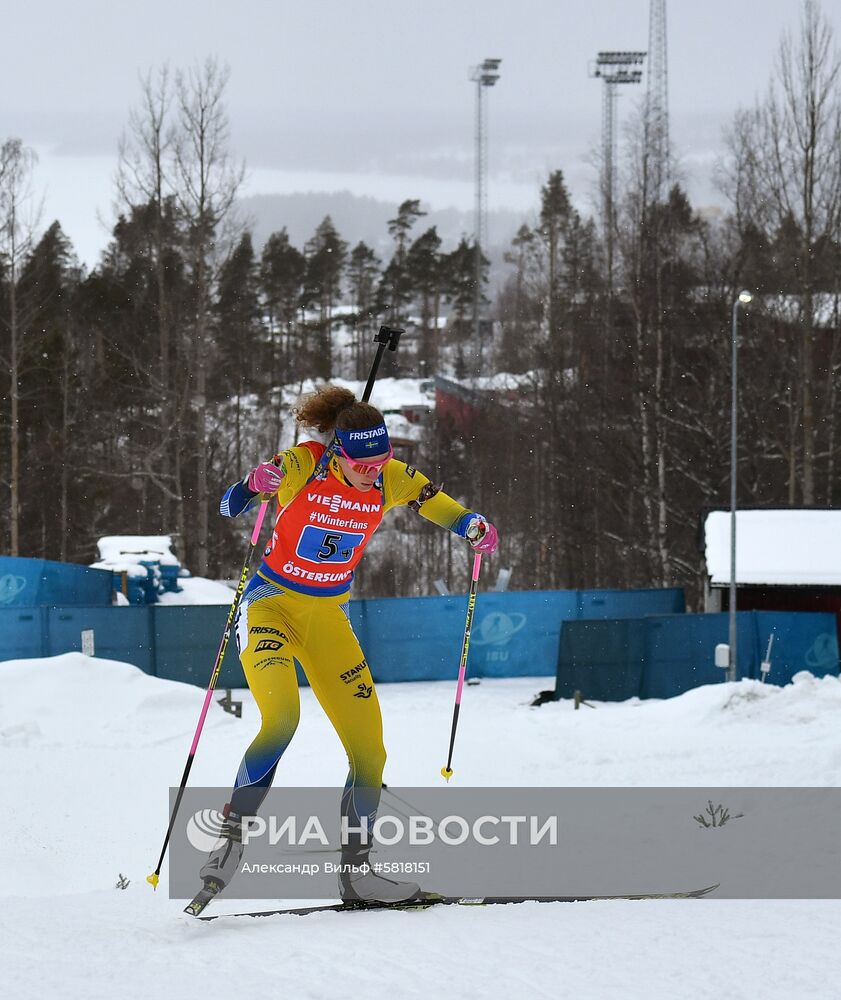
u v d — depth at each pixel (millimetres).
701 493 34375
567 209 68312
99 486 43312
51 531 42938
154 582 27625
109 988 2967
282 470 4410
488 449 43594
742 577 22688
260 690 4246
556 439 36281
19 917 4129
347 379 81000
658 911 4109
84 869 7125
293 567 4480
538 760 11484
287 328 72250
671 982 2941
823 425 35000
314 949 3379
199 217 34188
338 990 2896
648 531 33469
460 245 85312
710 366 35438
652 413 33531
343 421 4391
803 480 32188
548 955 3262
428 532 46281
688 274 37188
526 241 75562
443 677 20391
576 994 2834
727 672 17844
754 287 35562
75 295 51094
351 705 4496
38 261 42438
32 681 14391
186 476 40938
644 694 17766
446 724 13914
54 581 23016
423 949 3350
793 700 14719
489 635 20547
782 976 2980
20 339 37812
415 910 4207
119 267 54344
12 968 3219
